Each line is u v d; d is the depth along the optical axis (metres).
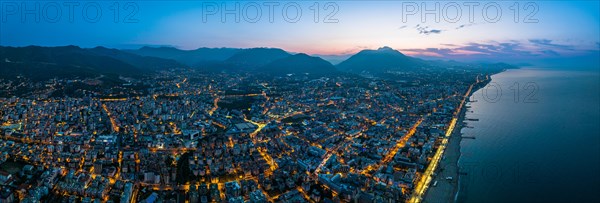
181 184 188.38
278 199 174.00
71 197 166.75
